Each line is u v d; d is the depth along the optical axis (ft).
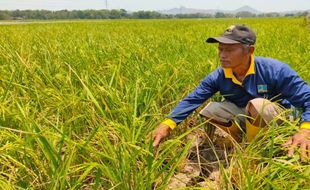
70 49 21.18
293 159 8.16
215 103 11.93
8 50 18.60
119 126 9.23
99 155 8.27
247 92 10.95
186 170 10.58
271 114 10.34
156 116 11.55
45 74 13.85
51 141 8.84
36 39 28.66
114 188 8.22
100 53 19.77
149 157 8.07
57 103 11.41
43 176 8.63
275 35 34.50
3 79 13.26
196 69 16.56
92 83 13.65
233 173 8.96
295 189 7.43
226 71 10.94
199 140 12.61
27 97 12.12
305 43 27.04
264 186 8.41
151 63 16.88
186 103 11.18
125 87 13.38
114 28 62.34
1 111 10.38
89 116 11.12
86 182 9.72
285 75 10.42
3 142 9.61
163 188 8.07
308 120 9.61
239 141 12.12
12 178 8.06
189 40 29.96
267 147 9.82
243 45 10.13
